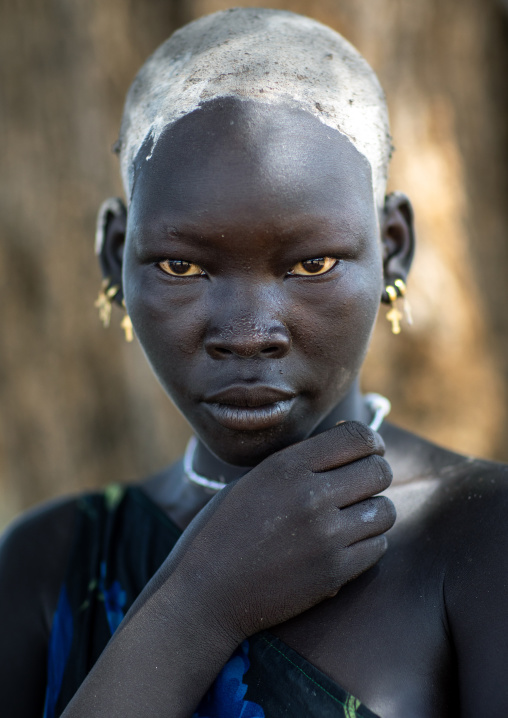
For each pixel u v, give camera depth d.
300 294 0.70
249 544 0.71
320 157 0.70
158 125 0.72
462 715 0.69
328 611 0.73
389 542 0.74
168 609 0.71
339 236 0.70
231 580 0.70
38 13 1.55
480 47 1.57
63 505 0.88
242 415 0.70
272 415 0.70
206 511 0.73
